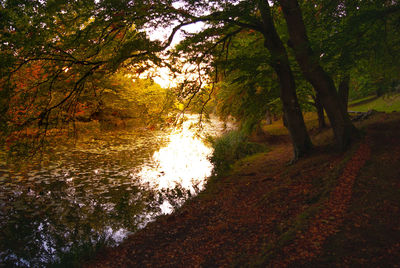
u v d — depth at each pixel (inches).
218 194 406.9
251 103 555.5
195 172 570.3
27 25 279.4
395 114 522.6
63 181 500.7
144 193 433.1
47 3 268.5
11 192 435.2
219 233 268.1
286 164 490.6
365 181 275.9
